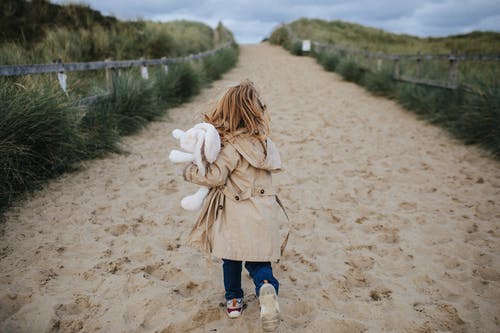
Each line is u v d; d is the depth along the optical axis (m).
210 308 2.32
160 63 9.10
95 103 5.90
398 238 3.25
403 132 6.75
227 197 1.99
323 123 7.36
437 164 5.12
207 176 1.89
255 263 2.02
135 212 3.64
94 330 2.15
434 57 8.39
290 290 2.54
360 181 4.56
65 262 2.76
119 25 12.59
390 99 9.79
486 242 3.15
